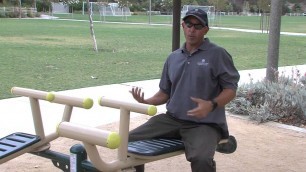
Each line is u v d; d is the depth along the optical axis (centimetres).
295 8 9388
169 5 8281
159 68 1361
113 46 2125
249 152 561
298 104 712
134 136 396
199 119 386
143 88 964
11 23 4316
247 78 1143
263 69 1359
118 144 287
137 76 1175
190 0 5541
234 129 662
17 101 812
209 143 366
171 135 397
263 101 742
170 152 367
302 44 2589
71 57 1617
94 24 4488
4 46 1989
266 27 4047
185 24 392
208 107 361
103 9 5850
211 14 5244
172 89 407
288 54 1998
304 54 2006
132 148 357
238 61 1655
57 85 1009
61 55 1675
